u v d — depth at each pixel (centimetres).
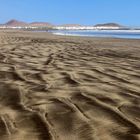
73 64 627
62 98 343
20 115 280
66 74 497
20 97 347
